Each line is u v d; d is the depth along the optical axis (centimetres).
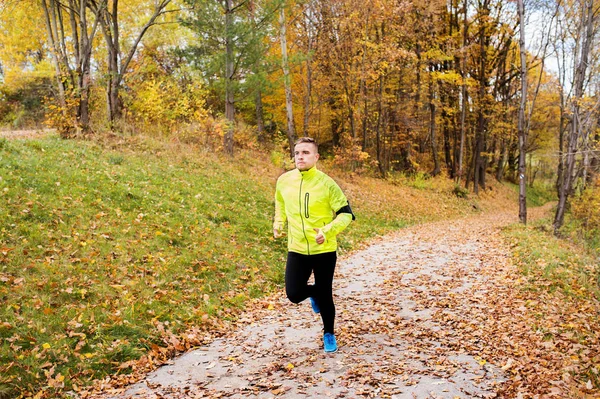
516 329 520
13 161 904
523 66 1623
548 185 5266
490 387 379
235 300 665
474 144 3192
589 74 1786
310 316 609
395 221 1753
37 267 584
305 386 389
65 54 1524
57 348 446
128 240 748
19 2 1919
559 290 682
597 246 1396
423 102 2902
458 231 1506
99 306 541
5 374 393
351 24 2197
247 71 1780
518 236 1198
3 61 2611
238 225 1016
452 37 2769
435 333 517
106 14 1669
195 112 1741
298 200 443
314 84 2475
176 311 579
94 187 932
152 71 2334
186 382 413
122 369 441
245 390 389
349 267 938
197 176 1305
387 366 426
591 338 486
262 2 1698
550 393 354
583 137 1692
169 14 2384
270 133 2695
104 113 1725
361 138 2595
